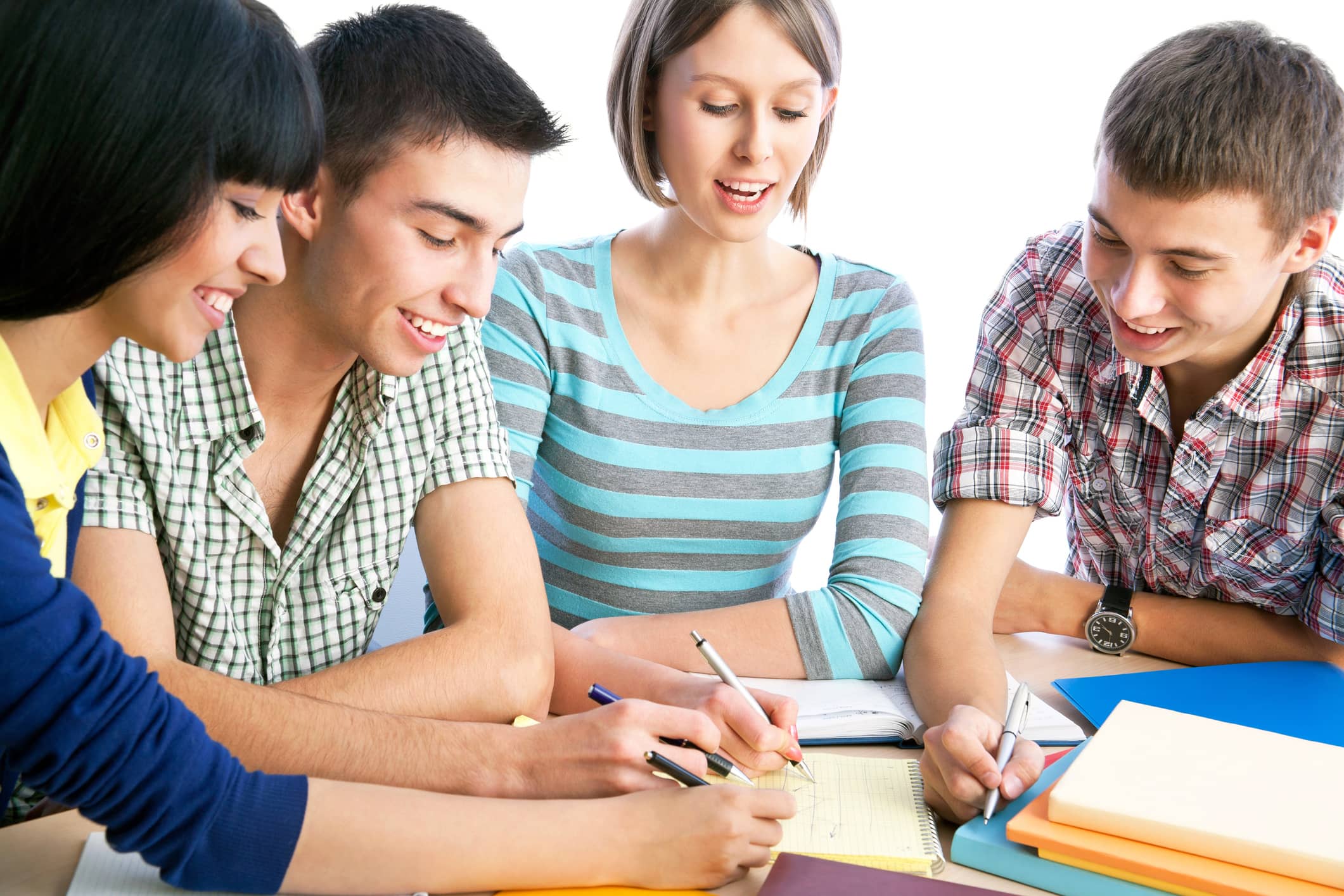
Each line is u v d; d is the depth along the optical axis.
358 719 0.96
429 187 0.99
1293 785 0.86
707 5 1.27
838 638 1.25
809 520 1.52
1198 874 0.77
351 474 1.17
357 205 1.00
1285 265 1.18
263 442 1.15
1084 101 2.88
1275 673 1.23
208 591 1.12
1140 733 0.95
